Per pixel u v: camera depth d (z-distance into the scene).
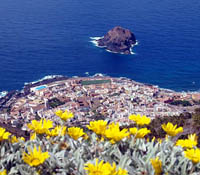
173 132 4.80
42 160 3.91
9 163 4.47
